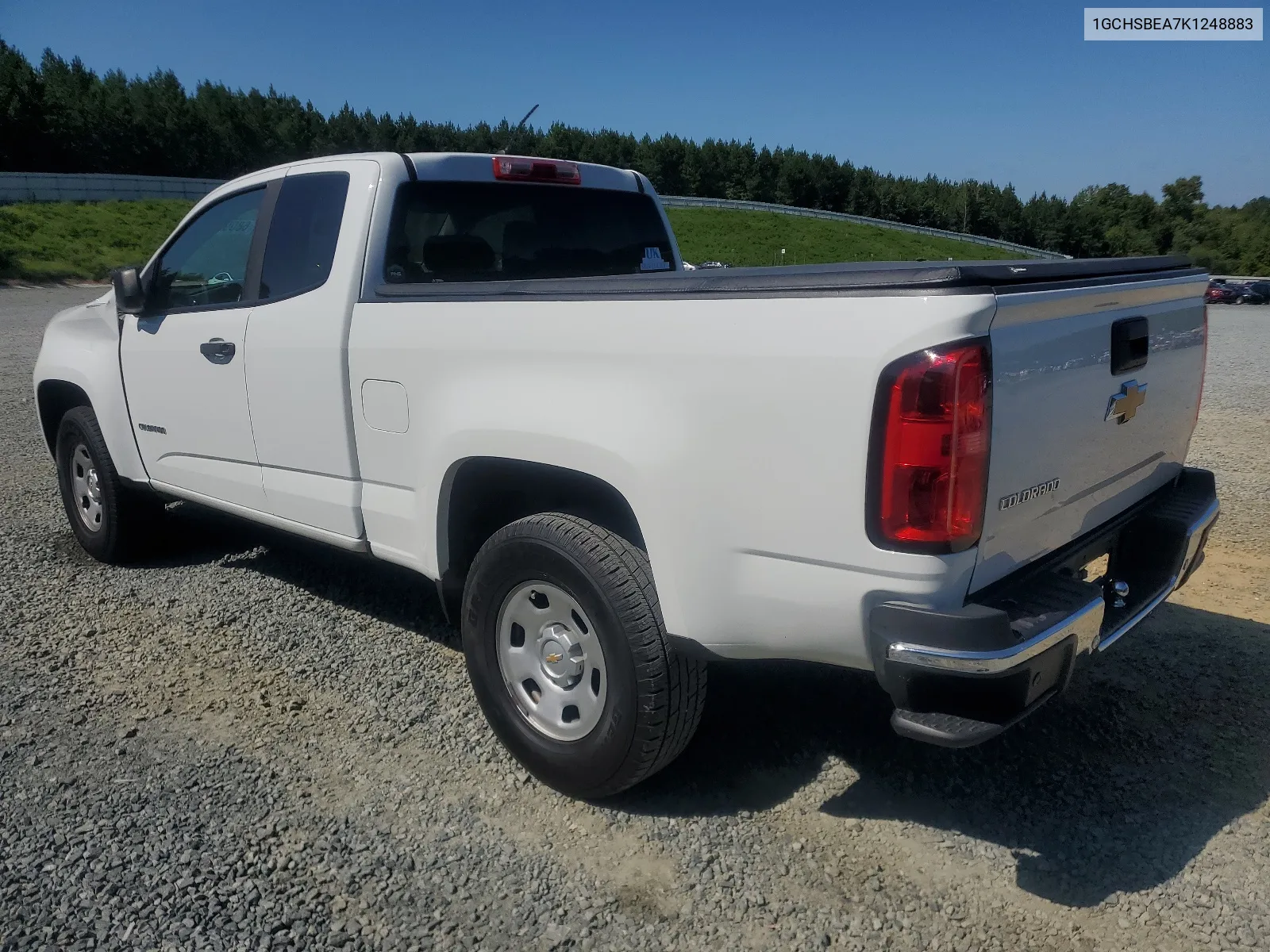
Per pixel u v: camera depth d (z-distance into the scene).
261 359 3.82
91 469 5.11
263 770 3.14
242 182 4.14
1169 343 3.04
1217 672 3.84
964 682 2.26
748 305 2.43
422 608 4.53
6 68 58.25
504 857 2.71
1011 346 2.29
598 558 2.73
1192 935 2.41
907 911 2.50
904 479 2.21
